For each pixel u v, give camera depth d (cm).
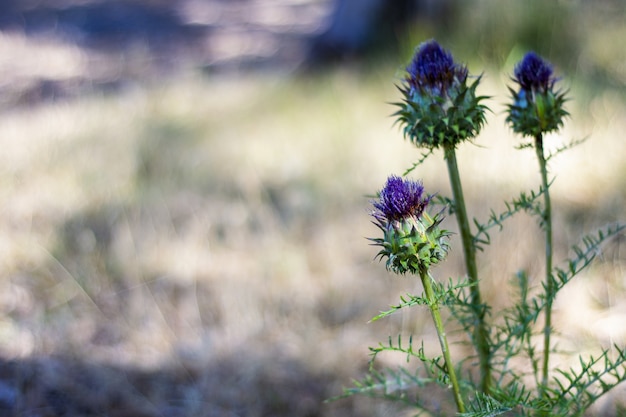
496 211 132
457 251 127
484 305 90
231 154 178
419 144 89
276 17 383
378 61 232
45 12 415
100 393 112
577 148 146
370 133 177
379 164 160
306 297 127
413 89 88
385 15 244
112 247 139
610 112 161
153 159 175
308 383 114
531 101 90
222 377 115
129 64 297
